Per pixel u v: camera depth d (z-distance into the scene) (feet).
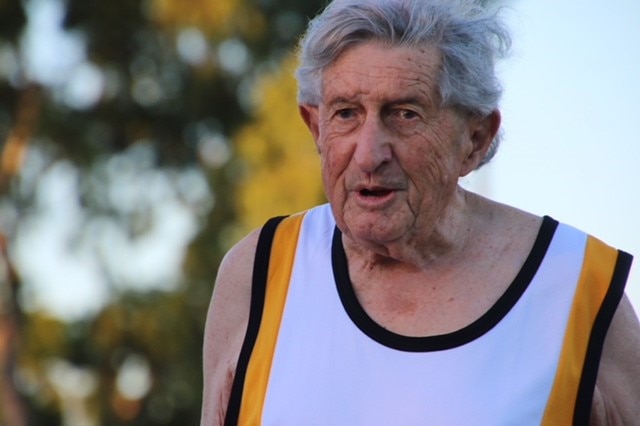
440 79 23.08
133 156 138.92
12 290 138.62
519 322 23.48
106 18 134.00
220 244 134.10
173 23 132.16
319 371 23.86
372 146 22.79
